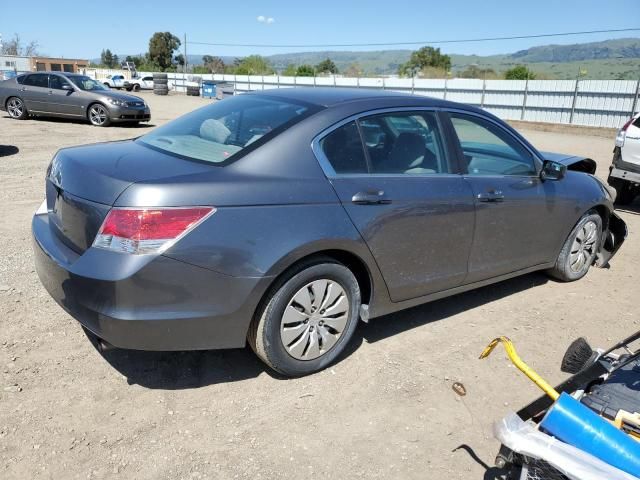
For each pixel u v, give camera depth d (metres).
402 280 3.63
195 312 2.81
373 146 3.49
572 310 4.61
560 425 1.90
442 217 3.70
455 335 4.04
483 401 3.26
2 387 3.04
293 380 3.33
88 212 2.83
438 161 3.83
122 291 2.66
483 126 4.18
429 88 33.38
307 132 3.22
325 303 3.28
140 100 16.44
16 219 6.14
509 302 4.71
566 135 24.19
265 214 2.92
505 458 2.10
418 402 3.20
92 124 15.92
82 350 3.49
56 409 2.91
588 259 5.26
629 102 24.77
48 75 16.05
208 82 43.09
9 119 16.38
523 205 4.28
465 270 4.02
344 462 2.69
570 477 1.76
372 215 3.32
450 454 2.80
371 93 3.80
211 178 2.86
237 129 3.35
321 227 3.08
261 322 3.06
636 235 7.18
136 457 2.62
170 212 2.69
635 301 4.88
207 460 2.64
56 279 2.94
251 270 2.88
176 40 95.88
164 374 3.30
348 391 3.26
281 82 42.84
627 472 1.76
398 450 2.80
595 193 5.02
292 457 2.70
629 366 2.63
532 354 3.84
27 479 2.44
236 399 3.11
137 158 3.14
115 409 2.95
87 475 2.49
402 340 3.91
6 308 3.94
